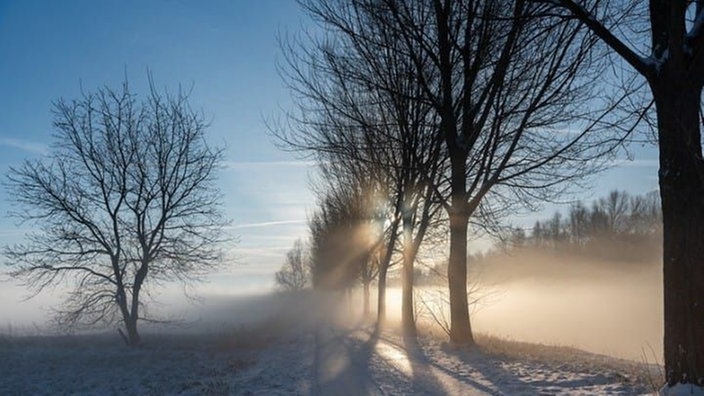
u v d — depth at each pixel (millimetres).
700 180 8477
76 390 15094
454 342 18000
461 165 17531
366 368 14547
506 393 10172
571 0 9445
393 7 15781
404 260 25219
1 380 17531
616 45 9086
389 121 20984
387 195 29266
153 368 19578
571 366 12875
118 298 30250
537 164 16938
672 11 8523
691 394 8125
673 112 8641
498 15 15422
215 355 23281
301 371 14969
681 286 8492
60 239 29531
